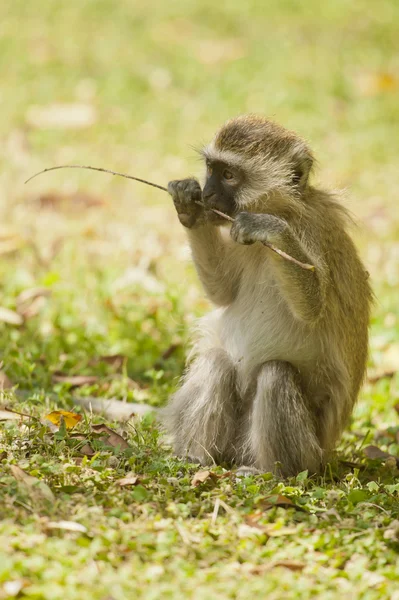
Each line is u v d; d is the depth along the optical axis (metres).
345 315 10.67
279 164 10.73
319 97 24.94
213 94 25.05
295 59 27.66
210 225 10.94
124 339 14.08
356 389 11.13
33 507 8.38
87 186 20.02
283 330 10.64
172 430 10.98
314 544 8.29
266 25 30.92
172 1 33.00
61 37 29.02
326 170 21.22
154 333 14.56
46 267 16.44
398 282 16.58
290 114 23.97
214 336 11.45
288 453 10.41
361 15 32.31
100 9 31.70
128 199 19.80
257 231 9.62
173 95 25.20
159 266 16.75
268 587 7.54
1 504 8.37
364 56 28.28
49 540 7.87
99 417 11.15
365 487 10.04
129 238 17.83
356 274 10.86
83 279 15.76
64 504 8.54
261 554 8.08
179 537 8.25
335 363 10.68
